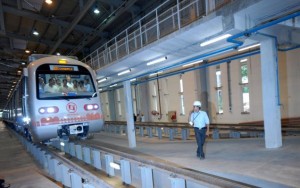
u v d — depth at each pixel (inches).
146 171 228.2
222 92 589.3
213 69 610.5
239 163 246.8
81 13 618.8
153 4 650.2
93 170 348.8
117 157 311.3
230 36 240.5
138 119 852.6
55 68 324.8
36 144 417.1
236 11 218.7
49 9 734.5
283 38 289.0
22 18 800.3
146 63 374.0
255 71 513.3
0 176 297.1
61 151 488.1
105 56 569.3
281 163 227.0
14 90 565.6
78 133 328.2
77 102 327.3
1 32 677.9
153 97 837.8
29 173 307.3
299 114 451.8
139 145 462.6
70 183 235.3
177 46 300.5
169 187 215.0
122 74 445.4
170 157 317.1
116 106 1039.6
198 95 641.0
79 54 1204.5
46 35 953.5
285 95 469.7
